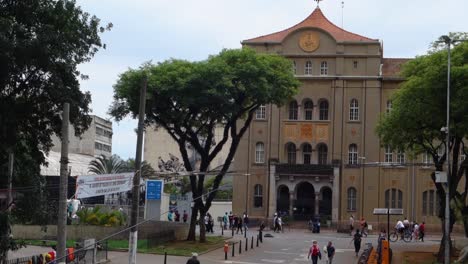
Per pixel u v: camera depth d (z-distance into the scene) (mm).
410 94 45688
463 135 45594
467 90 43125
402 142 49719
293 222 77562
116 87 52062
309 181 78750
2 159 32906
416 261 46281
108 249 46000
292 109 81188
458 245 51906
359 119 79438
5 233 30312
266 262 44375
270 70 52469
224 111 51750
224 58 52375
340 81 79812
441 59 45188
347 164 75312
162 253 46188
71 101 31266
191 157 115188
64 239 28094
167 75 50719
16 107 30812
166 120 53906
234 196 80438
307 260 45844
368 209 78000
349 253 50625
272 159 79188
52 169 87188
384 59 84312
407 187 78062
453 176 47500
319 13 83875
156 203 52875
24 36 29578
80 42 31312
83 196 30578
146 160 119125
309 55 80500
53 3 30656
